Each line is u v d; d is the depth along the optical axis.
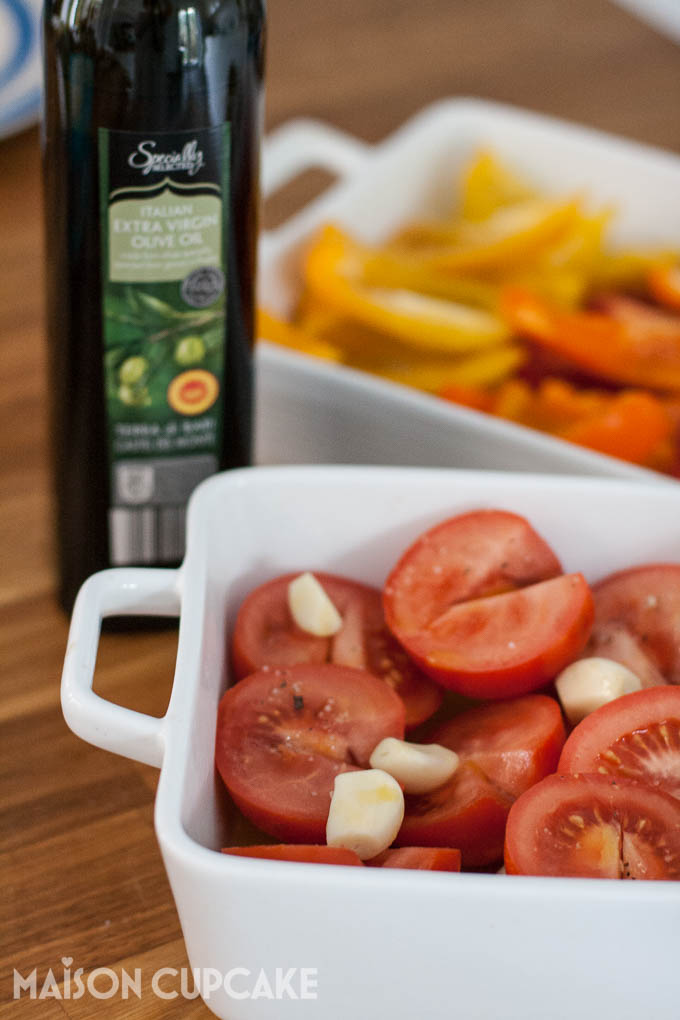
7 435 0.85
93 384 0.65
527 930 0.44
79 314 0.64
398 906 0.43
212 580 0.59
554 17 1.38
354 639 0.62
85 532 0.70
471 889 0.43
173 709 0.49
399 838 0.54
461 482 0.63
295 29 1.31
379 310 0.94
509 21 1.36
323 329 0.98
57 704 0.68
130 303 0.63
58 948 0.56
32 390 0.88
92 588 0.54
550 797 0.50
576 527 0.64
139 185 0.59
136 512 0.70
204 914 0.45
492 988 0.47
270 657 0.61
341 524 0.64
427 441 0.82
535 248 1.06
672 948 0.44
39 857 0.60
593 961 0.45
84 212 0.60
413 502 0.63
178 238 0.61
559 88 1.27
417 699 0.61
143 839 0.61
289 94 1.22
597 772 0.53
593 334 0.96
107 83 0.57
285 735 0.56
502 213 1.11
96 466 0.68
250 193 0.63
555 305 1.05
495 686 0.58
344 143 1.07
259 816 0.53
